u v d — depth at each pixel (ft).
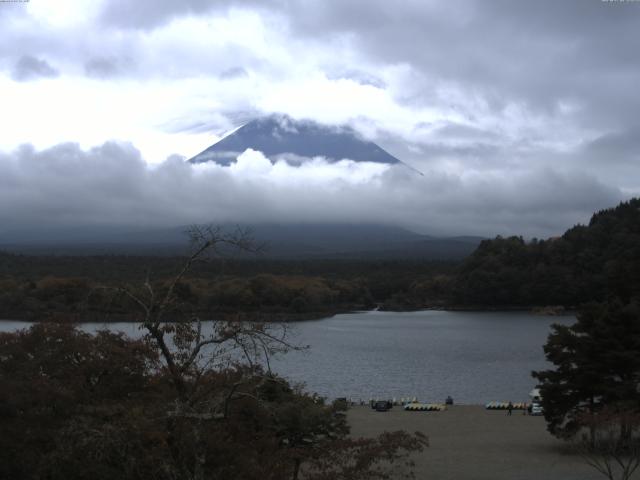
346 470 95.86
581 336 202.80
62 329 118.32
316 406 128.67
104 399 104.12
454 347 564.30
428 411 292.81
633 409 170.09
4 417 96.63
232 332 86.84
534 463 186.50
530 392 345.51
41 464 86.22
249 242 84.12
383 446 99.91
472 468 181.98
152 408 85.97
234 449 83.66
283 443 112.06
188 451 80.53
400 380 399.03
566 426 198.08
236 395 88.07
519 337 651.66
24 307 438.40
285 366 443.32
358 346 564.30
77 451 82.28
